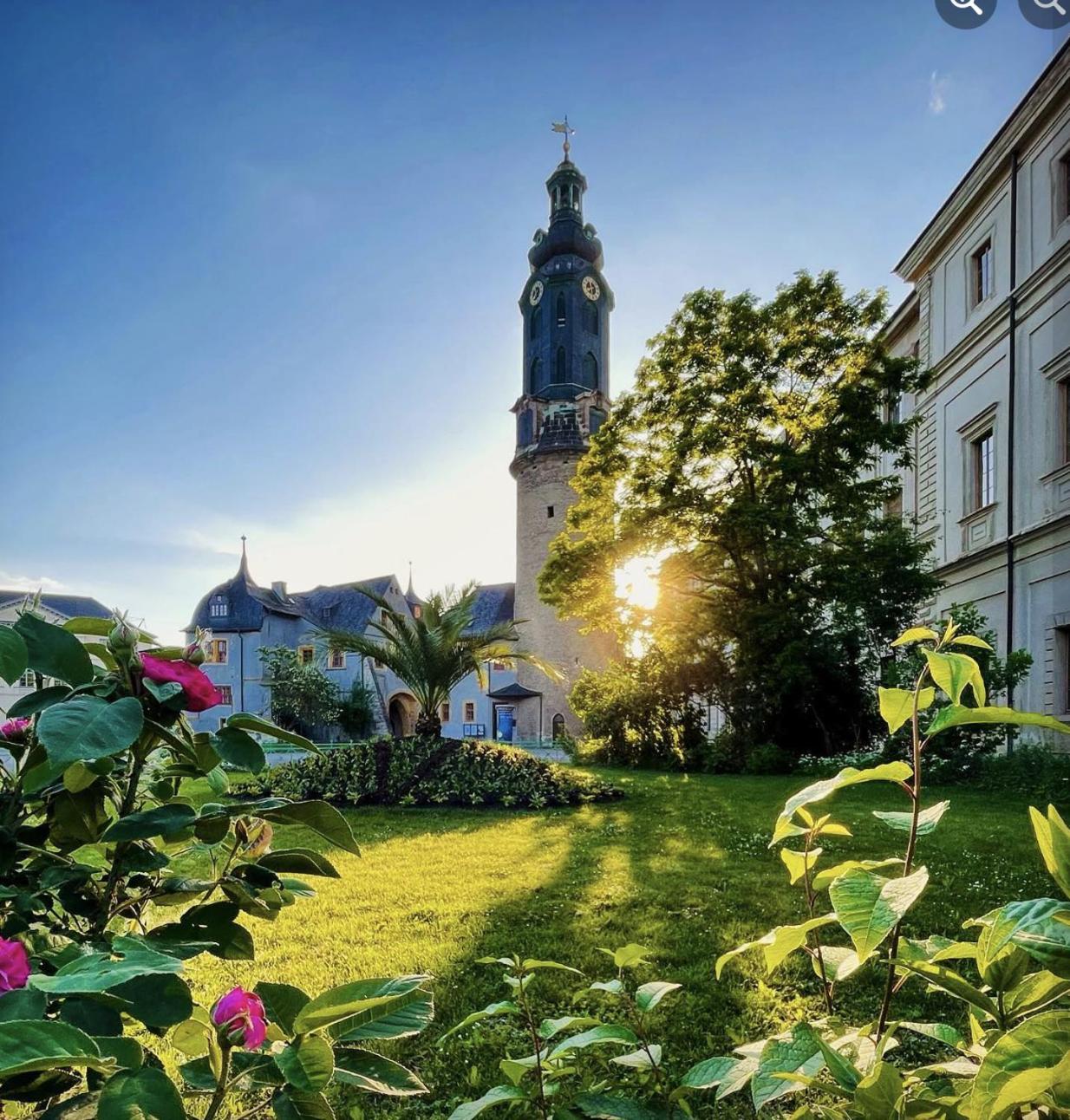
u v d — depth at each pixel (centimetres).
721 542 1859
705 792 1168
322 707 3544
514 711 3825
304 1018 92
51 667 113
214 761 124
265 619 3959
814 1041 105
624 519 1948
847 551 1642
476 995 342
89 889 136
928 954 119
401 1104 254
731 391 1827
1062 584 1314
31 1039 74
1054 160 1375
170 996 102
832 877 120
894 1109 88
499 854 684
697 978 354
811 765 1602
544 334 4031
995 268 1550
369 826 881
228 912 126
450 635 1291
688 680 1914
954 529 1683
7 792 134
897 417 2164
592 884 551
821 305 1786
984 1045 103
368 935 434
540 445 3884
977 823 785
